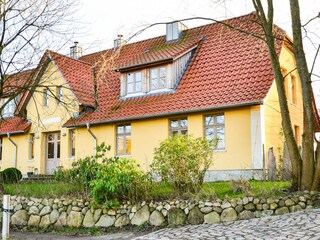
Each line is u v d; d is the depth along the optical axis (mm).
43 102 24047
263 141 16172
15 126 25391
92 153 20875
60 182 13922
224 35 20844
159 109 18562
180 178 11336
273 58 11859
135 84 21000
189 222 10578
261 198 10422
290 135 11438
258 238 8031
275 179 13844
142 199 11531
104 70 14117
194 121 17969
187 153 11414
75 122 21125
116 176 11430
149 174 11742
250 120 16469
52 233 11758
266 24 11961
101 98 22156
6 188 14906
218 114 17641
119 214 11406
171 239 8938
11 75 15000
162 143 11805
